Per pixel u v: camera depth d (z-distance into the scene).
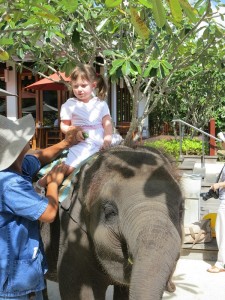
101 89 3.97
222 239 6.27
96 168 3.03
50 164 3.66
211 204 9.44
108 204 2.73
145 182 2.68
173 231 2.37
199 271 6.33
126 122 18.45
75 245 3.17
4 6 4.00
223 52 7.24
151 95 7.09
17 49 6.68
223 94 17.94
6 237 2.83
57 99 17.11
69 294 3.25
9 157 2.85
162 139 14.99
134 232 2.38
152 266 2.21
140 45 6.33
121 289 3.56
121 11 5.42
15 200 2.79
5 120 2.96
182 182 2.99
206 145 16.83
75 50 7.18
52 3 5.37
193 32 6.20
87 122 3.61
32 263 2.88
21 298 2.87
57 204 3.01
